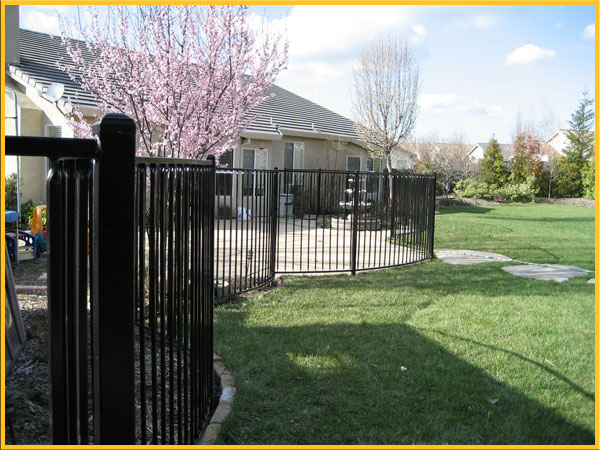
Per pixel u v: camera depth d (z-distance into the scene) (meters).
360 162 21.03
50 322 1.40
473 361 3.82
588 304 5.54
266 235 6.59
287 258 8.53
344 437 2.72
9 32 10.88
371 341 4.22
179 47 5.75
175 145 5.69
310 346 4.08
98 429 1.48
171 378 2.23
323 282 6.61
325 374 3.53
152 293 1.98
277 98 20.09
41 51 12.40
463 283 6.63
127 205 1.44
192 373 2.58
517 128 39.25
